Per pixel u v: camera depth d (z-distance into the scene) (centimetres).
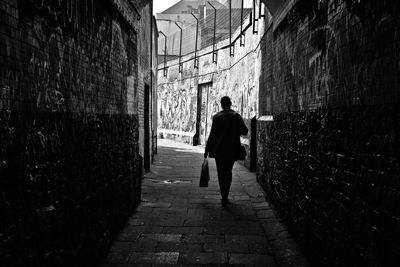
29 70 237
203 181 752
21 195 223
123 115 529
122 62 521
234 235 517
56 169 279
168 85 2425
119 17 496
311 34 431
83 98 347
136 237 502
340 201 319
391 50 230
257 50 1070
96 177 388
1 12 204
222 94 1658
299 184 471
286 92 587
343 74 317
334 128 339
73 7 316
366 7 268
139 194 691
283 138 597
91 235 376
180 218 595
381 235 240
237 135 700
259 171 885
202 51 1897
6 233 205
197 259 434
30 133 235
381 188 241
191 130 2036
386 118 236
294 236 493
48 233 265
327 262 352
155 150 1491
